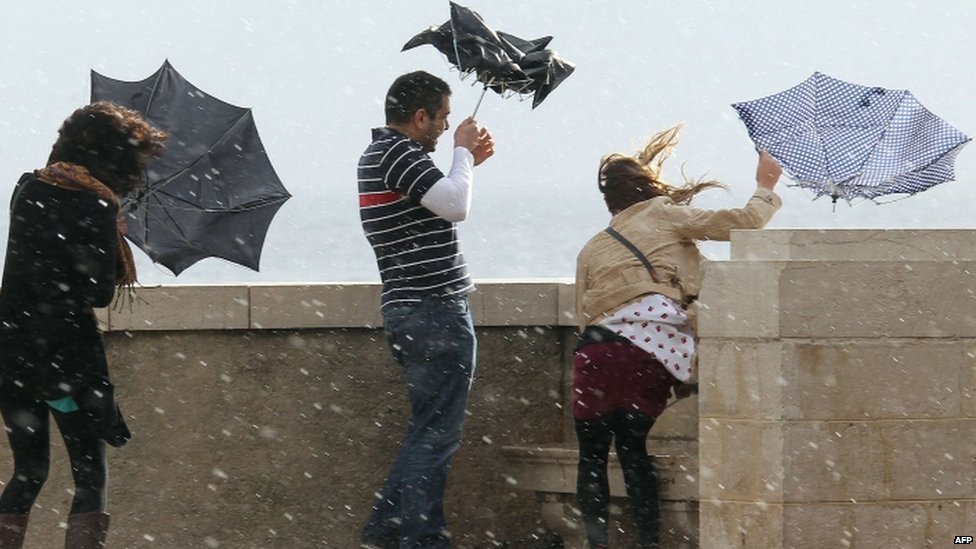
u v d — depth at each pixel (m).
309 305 25.67
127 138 21.31
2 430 24.91
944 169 24.14
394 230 22.89
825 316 20.36
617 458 23.92
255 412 25.81
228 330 25.67
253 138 26.59
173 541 25.61
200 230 25.94
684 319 22.69
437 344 22.88
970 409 20.69
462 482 26.52
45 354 20.80
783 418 20.23
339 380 26.05
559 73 23.80
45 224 20.73
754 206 23.00
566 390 26.97
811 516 20.28
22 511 21.22
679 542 24.08
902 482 20.48
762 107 24.53
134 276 22.38
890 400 20.47
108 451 25.42
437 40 23.83
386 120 23.48
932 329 20.58
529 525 26.70
